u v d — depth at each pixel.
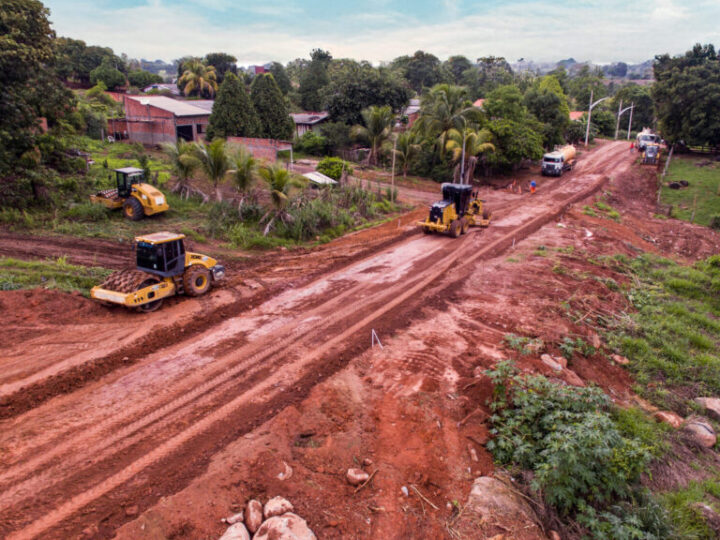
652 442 10.38
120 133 52.88
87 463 8.14
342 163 37.62
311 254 21.69
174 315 14.16
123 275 14.10
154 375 11.04
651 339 15.67
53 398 9.92
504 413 9.87
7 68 22.09
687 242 29.38
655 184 44.66
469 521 7.57
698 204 37.91
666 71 51.44
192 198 27.80
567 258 21.94
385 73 55.88
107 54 97.44
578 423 8.59
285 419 9.44
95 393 10.21
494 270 19.88
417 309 15.59
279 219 24.39
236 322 14.12
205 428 9.20
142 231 21.88
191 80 81.94
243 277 17.86
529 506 7.98
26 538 6.59
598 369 13.45
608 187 42.81
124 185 23.64
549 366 12.27
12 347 11.63
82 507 7.19
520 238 25.27
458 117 41.53
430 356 12.59
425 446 9.11
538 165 53.38
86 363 11.18
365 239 24.67
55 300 13.78
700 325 17.72
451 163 42.94
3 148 22.05
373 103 55.50
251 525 6.90
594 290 18.52
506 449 9.16
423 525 7.39
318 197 28.56
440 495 8.05
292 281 17.81
